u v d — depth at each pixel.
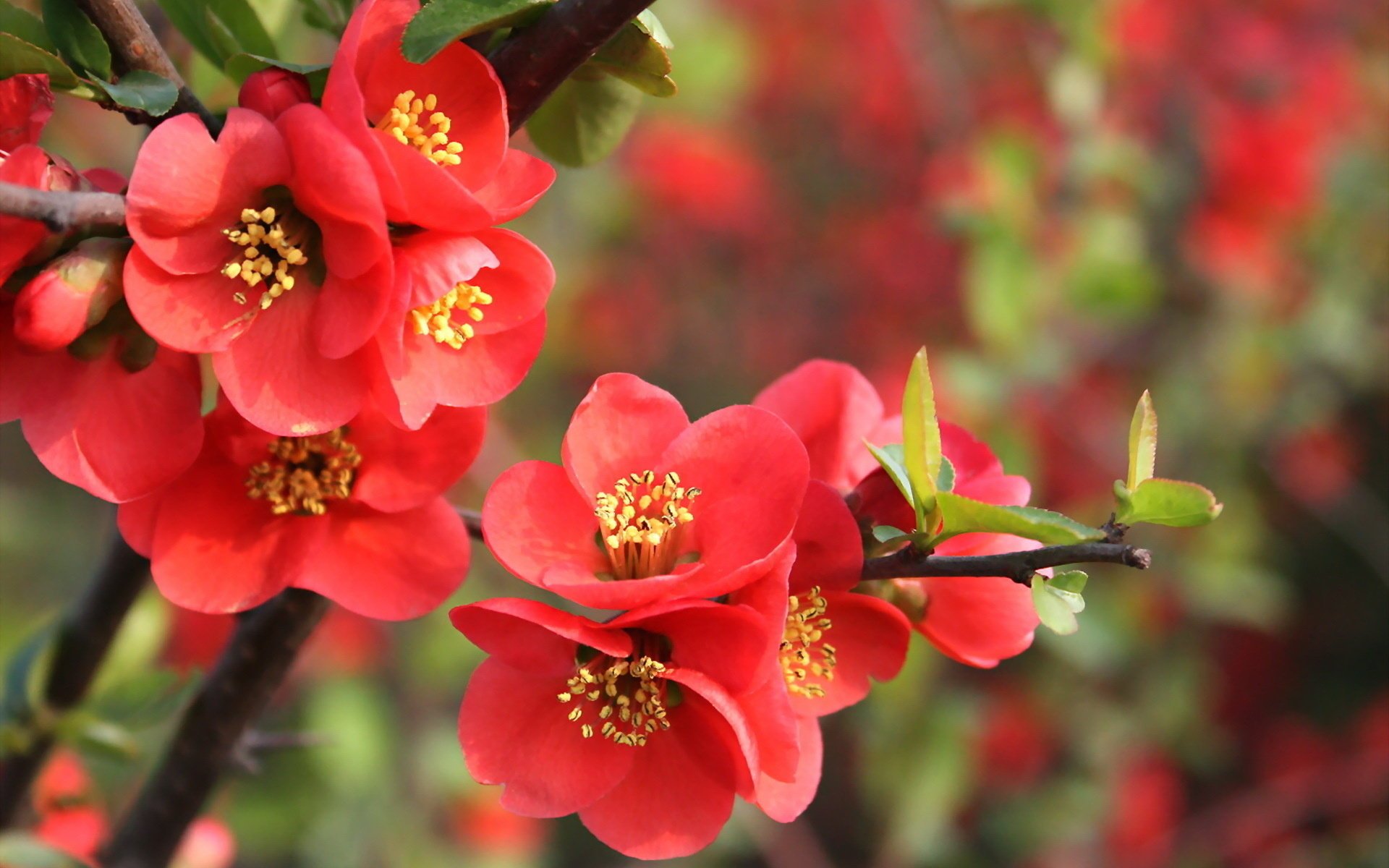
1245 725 1.28
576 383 1.33
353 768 0.87
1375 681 1.28
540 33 0.42
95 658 0.49
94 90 0.42
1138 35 1.07
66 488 1.23
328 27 0.47
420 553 0.43
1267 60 1.16
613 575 0.42
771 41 1.48
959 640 0.44
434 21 0.41
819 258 1.48
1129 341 1.07
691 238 1.43
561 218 1.07
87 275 0.40
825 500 0.42
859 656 0.43
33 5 0.47
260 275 0.41
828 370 0.45
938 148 1.19
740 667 0.41
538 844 0.95
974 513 0.41
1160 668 1.00
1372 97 1.16
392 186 0.40
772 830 0.95
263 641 0.45
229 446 0.43
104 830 0.56
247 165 0.40
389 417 0.41
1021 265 0.77
